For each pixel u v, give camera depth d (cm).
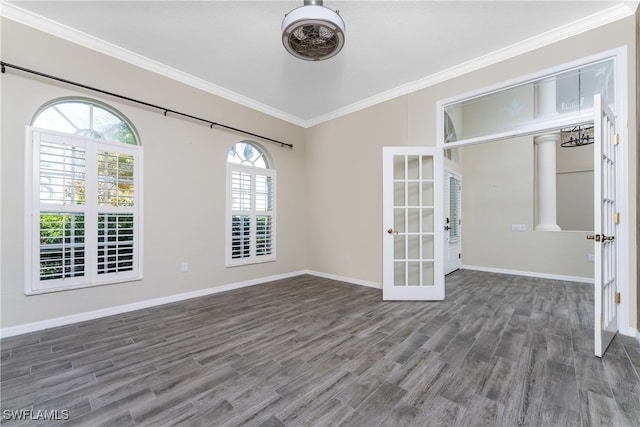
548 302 331
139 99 312
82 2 233
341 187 455
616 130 237
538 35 271
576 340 226
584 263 436
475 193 548
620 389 161
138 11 243
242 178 415
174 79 341
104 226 286
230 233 396
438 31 265
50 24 256
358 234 431
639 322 222
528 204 490
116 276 293
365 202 423
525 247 490
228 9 239
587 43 251
